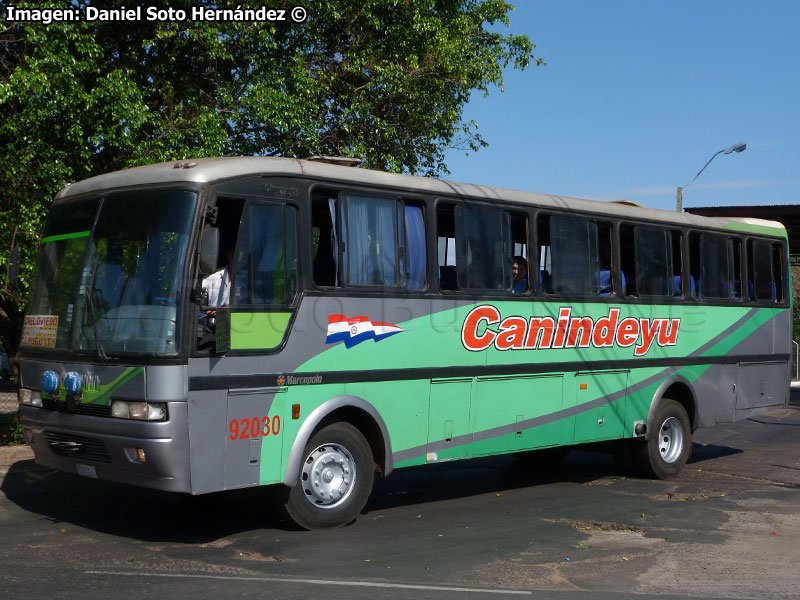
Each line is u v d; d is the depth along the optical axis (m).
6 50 14.05
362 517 9.41
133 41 15.27
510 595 6.52
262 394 8.02
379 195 9.16
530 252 10.66
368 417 9.02
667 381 12.48
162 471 7.44
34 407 8.48
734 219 13.95
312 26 16.70
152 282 7.68
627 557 7.79
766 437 17.91
